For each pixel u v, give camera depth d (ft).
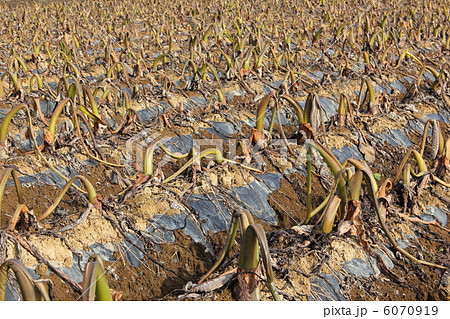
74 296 14.66
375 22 54.13
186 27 54.29
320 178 21.40
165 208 17.95
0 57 38.34
